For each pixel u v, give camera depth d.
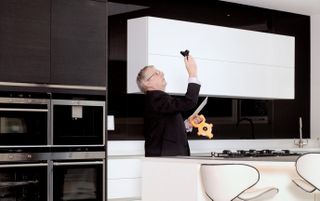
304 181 3.61
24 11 4.48
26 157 4.43
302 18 7.19
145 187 3.86
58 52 4.64
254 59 6.07
